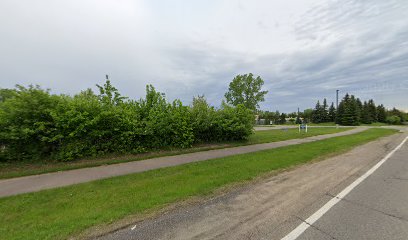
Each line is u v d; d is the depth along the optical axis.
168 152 10.28
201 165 7.63
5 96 9.45
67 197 4.77
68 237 3.15
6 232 3.33
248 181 5.70
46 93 8.62
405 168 6.91
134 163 8.21
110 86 10.62
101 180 6.04
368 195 4.54
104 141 9.47
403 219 3.48
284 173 6.46
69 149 8.42
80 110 8.99
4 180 6.19
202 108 13.55
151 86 11.80
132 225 3.43
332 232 3.12
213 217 3.64
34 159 8.20
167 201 4.37
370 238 2.97
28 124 8.09
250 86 59.06
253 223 3.41
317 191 4.82
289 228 3.23
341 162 7.86
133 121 10.07
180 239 2.99
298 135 19.28
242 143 13.53
